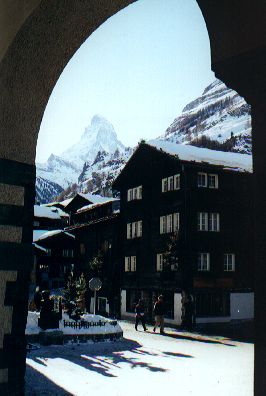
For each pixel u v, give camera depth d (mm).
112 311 34156
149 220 30859
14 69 3305
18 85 3395
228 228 28609
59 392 7895
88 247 39219
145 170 31812
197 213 27688
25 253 3373
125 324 27703
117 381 9023
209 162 28453
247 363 11938
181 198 27781
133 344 16141
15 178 3389
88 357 12461
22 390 3246
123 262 33469
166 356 13156
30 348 13828
